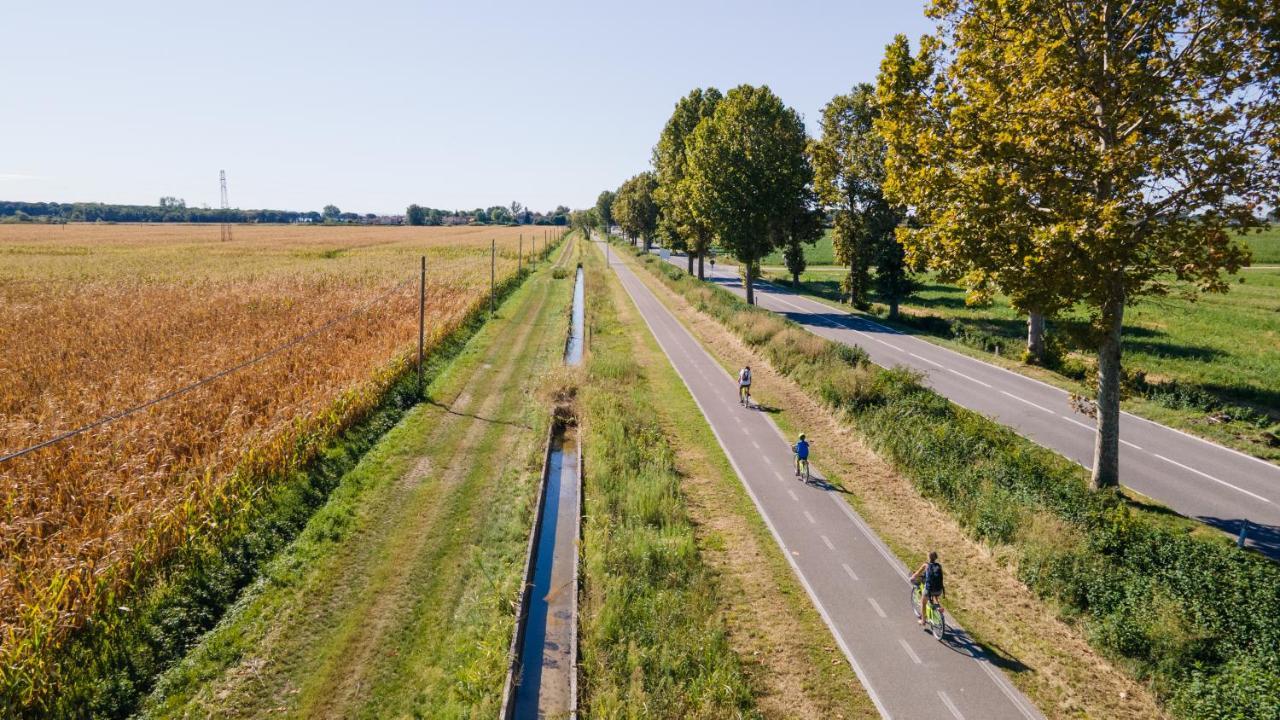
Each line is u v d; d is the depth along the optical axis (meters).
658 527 18.73
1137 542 14.58
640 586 15.41
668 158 71.56
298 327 34.53
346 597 15.04
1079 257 16.27
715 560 17.09
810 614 14.83
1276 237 107.69
